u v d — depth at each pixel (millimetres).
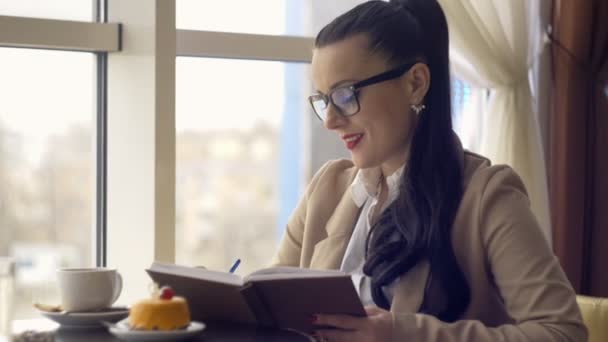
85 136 2641
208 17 2713
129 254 2549
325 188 1979
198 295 1467
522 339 1569
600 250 3072
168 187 2473
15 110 2559
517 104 2920
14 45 2479
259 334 1388
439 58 1805
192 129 2725
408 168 1753
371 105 1738
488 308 1734
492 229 1690
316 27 2836
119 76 2576
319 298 1438
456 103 2969
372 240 1766
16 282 1269
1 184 2564
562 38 3072
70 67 2605
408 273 1725
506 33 2939
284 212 2902
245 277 1460
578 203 3037
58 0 2555
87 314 1456
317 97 1792
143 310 1291
